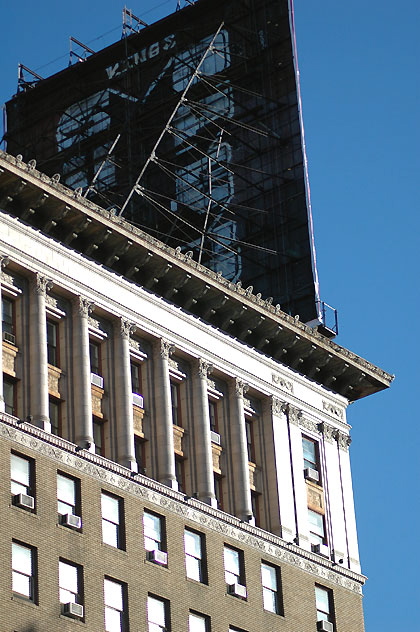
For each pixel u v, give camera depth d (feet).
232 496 400.06
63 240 375.04
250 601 387.55
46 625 334.24
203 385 400.67
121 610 354.13
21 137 533.55
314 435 433.48
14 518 337.31
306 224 487.61
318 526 421.59
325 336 466.29
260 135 503.61
